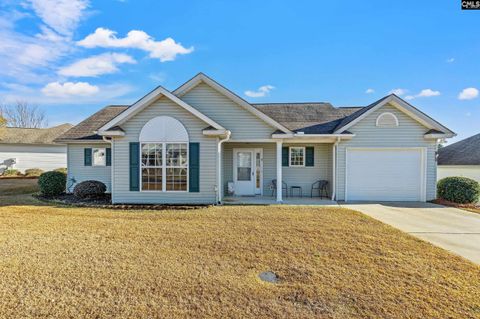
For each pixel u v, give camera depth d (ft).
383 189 41.34
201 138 37.06
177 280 14.16
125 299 12.30
